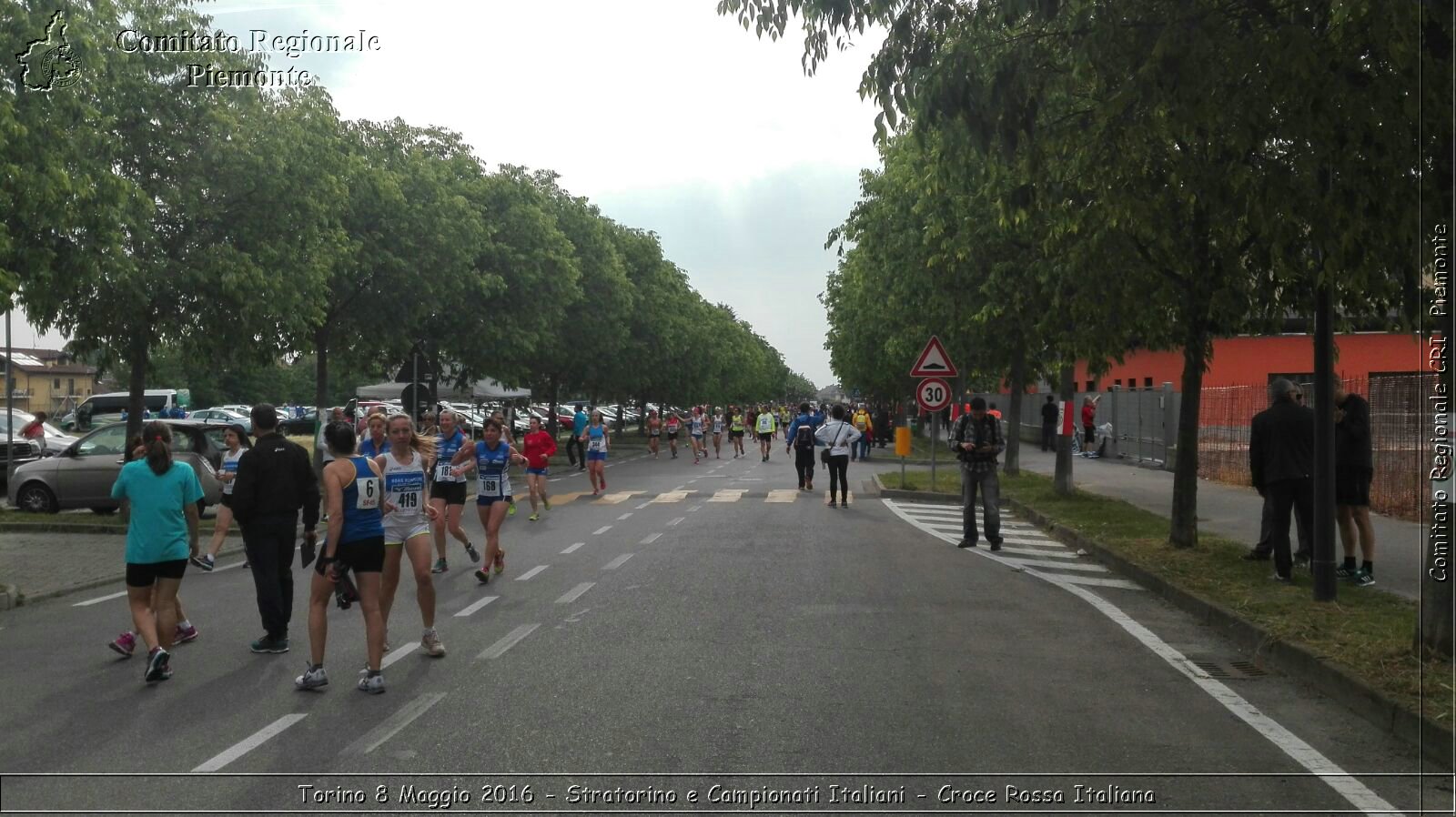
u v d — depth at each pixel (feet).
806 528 62.95
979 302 75.46
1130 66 33.47
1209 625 33.76
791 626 33.30
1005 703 24.45
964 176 37.45
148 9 65.62
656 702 24.44
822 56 33.76
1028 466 115.75
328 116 82.02
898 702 24.43
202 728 23.02
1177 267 44.09
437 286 107.76
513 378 139.03
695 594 39.37
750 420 239.50
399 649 30.53
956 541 56.44
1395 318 42.60
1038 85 34.35
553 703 24.43
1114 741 21.79
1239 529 56.24
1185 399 48.03
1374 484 61.52
